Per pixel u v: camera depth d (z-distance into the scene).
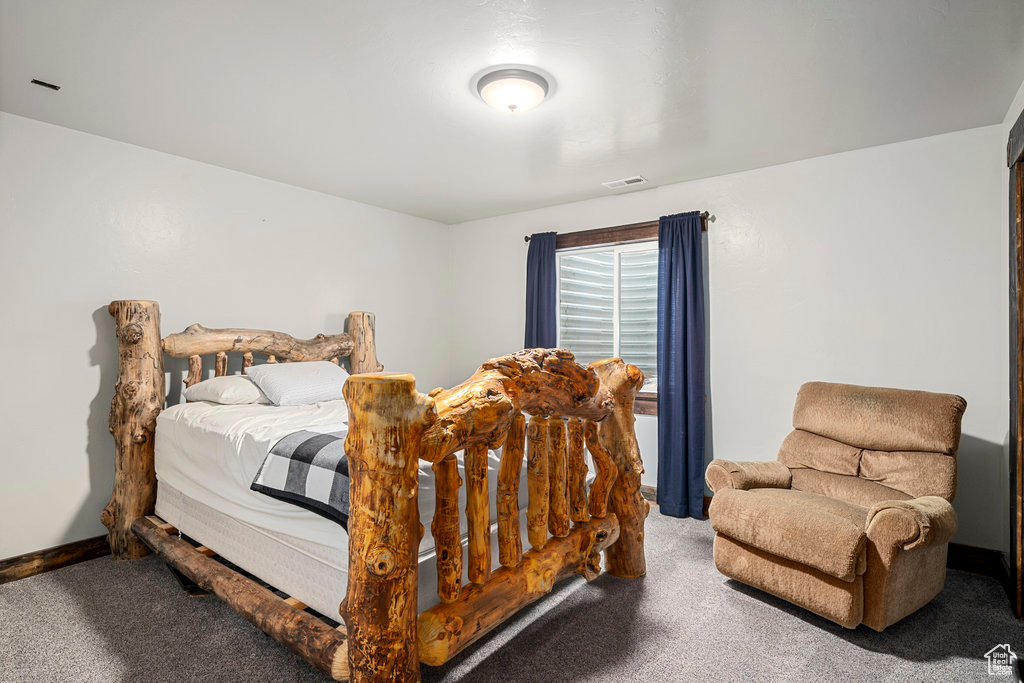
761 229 3.50
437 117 2.66
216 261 3.46
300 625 1.73
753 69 2.17
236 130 2.85
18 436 2.67
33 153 2.70
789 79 2.26
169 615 2.25
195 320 3.35
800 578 2.21
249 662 1.92
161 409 2.96
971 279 2.83
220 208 3.47
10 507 2.64
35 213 2.71
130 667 1.89
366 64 2.14
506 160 3.33
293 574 1.94
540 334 4.46
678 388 3.64
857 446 2.72
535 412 1.95
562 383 1.98
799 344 3.36
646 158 3.29
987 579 2.67
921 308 2.97
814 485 2.71
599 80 2.27
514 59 2.10
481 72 2.21
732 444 3.62
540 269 4.47
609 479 2.43
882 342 3.08
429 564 1.74
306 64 2.14
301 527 1.88
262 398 3.14
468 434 1.57
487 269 4.99
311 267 4.03
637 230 4.02
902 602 2.10
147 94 2.41
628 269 4.28
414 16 1.80
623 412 2.59
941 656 1.97
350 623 1.44
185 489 2.59
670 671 1.88
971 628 2.18
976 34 1.91
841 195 3.20
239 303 3.58
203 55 2.07
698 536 3.25
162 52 2.04
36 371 2.72
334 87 2.34
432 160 3.33
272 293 3.78
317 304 4.07
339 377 3.49
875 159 3.09
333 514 1.68
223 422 2.46
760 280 3.50
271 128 2.82
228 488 2.28
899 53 2.04
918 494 2.42
